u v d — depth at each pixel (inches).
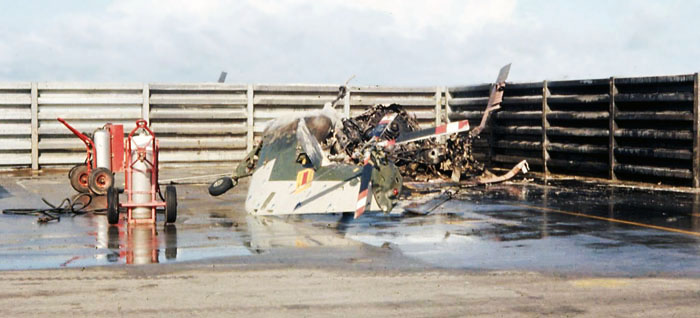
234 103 1164.5
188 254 458.6
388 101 1210.6
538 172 1040.2
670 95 836.6
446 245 488.7
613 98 910.4
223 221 591.2
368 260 440.8
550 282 386.0
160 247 482.0
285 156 634.8
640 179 892.6
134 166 585.6
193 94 1157.1
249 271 411.2
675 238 512.7
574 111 984.9
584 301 349.4
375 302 347.6
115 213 571.8
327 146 775.1
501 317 324.5
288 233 534.6
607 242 498.6
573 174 994.7
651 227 559.8
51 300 350.0
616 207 671.8
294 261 437.7
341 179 616.1
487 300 350.9
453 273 406.9
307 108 1191.6
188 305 342.3
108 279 391.9
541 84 1030.4
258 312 331.9
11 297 355.3
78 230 551.8
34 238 517.0
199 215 624.7
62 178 980.6
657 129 865.5
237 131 1170.6
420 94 1220.5
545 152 1019.3
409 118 879.1
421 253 462.0
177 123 1154.7
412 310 334.6
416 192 782.5
